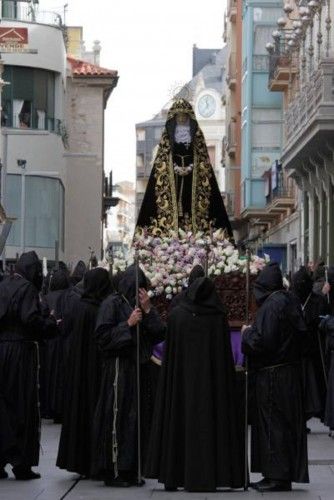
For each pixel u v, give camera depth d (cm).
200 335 1659
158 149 2495
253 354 1684
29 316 1781
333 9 5219
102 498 1628
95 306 1842
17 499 1628
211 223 2491
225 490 1688
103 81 8144
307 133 5091
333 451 2142
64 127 7412
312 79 5050
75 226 8150
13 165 6988
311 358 2248
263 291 1702
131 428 1739
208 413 1650
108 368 1756
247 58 8425
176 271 2262
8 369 1789
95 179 8188
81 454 1811
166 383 1675
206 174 2495
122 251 2395
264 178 8050
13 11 7062
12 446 1775
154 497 1628
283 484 1689
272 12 8375
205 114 16138
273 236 8006
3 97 7006
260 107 8350
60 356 2533
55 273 2669
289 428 1691
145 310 1762
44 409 2561
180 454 1667
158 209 2470
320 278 2606
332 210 5409
